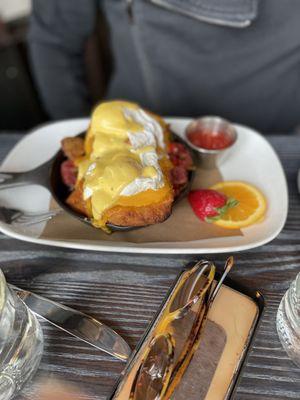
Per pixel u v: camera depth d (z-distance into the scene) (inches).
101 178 12.4
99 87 35.2
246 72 21.8
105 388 9.9
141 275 12.5
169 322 10.5
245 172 15.8
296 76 22.4
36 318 10.9
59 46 23.5
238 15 18.9
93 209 12.5
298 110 24.2
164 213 12.8
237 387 9.6
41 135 17.1
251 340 10.4
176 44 20.8
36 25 22.9
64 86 24.8
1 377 9.3
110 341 10.6
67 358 10.4
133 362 10.0
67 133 17.3
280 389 9.8
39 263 12.8
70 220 13.7
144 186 12.2
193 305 10.9
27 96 33.5
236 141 16.3
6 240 13.6
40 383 10.0
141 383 9.4
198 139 16.3
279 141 17.3
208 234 13.3
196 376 9.7
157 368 9.6
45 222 13.7
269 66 21.6
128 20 20.9
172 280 12.3
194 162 16.0
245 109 23.9
